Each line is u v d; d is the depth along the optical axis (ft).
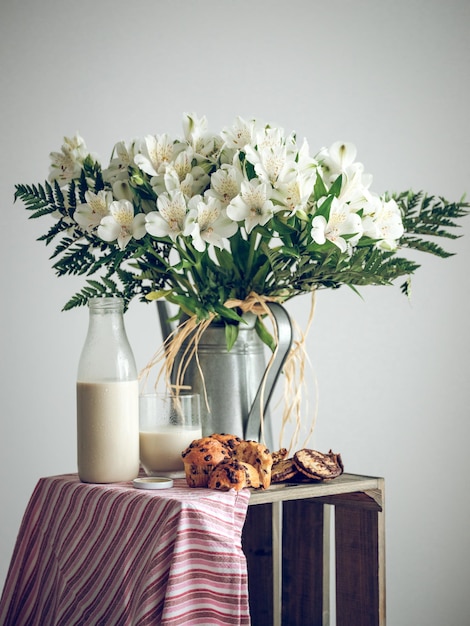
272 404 8.46
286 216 5.33
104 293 5.60
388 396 8.84
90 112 7.94
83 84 7.92
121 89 8.03
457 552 8.96
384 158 8.79
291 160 5.24
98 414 5.14
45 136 7.81
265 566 5.98
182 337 5.60
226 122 8.33
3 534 7.64
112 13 8.02
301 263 5.42
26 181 7.75
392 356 8.86
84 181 5.52
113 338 5.20
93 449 5.13
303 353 5.81
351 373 8.73
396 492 8.82
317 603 5.85
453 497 8.97
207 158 5.41
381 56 8.82
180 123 8.21
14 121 7.73
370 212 5.32
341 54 8.70
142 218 5.27
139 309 8.11
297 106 8.55
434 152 8.96
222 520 4.73
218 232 5.23
